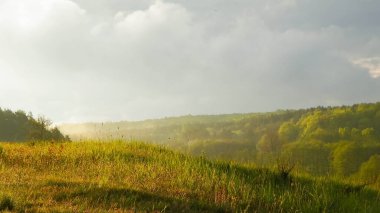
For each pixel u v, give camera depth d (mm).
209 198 9750
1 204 7391
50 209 7578
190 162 13984
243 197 10016
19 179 10141
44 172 11805
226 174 12531
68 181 10039
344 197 11359
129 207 8227
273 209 9500
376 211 10430
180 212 8367
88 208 7848
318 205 10047
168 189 10211
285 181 12664
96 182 10047
